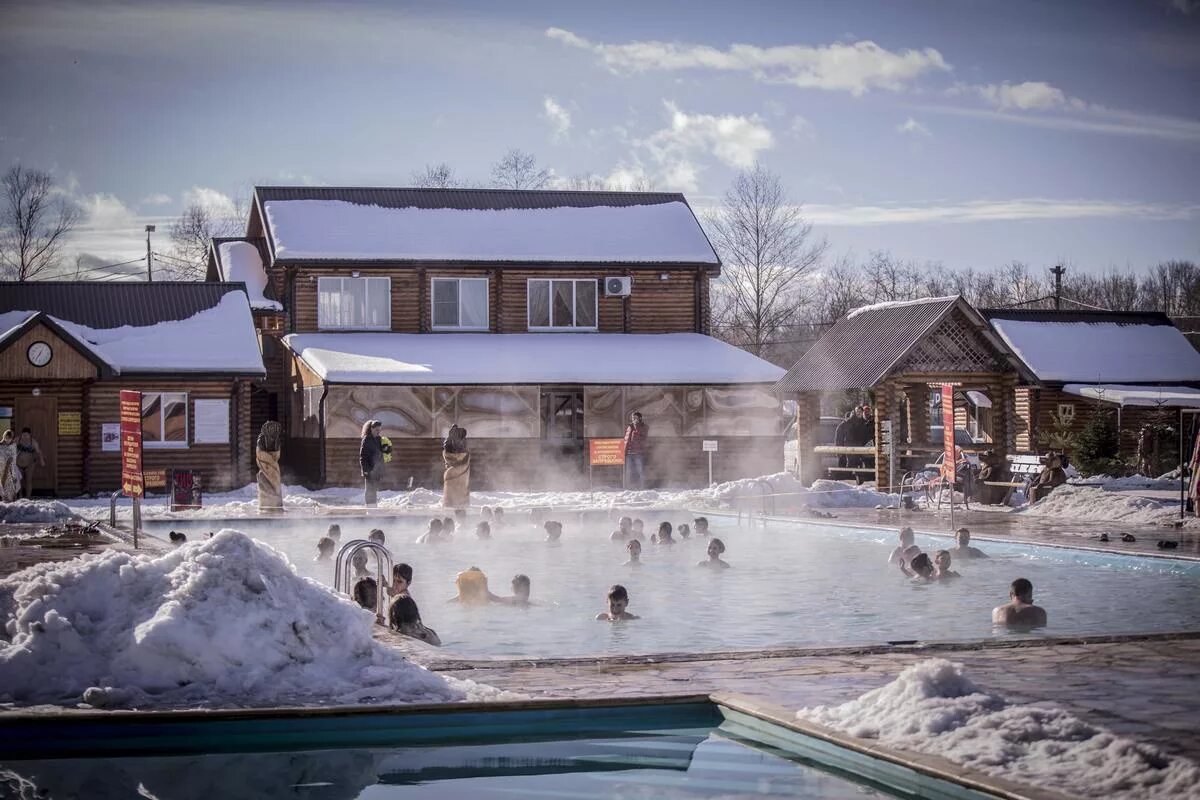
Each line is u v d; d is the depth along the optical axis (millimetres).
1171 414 38000
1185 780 5641
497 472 36625
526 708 7832
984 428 43781
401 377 35062
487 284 40656
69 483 34469
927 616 13883
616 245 41688
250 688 8242
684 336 41250
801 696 8203
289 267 39344
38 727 7453
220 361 35781
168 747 7395
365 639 9031
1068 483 27547
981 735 6566
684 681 8781
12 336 33250
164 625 8391
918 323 31891
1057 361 39875
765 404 38625
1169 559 17109
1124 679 8602
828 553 20531
